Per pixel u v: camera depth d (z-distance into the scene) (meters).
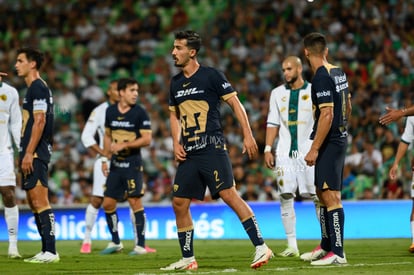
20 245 35.53
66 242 38.22
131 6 72.56
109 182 31.05
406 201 39.44
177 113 22.23
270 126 28.80
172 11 72.25
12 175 28.33
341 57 61.00
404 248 31.41
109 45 68.50
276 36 65.31
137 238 30.52
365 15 64.75
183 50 21.50
